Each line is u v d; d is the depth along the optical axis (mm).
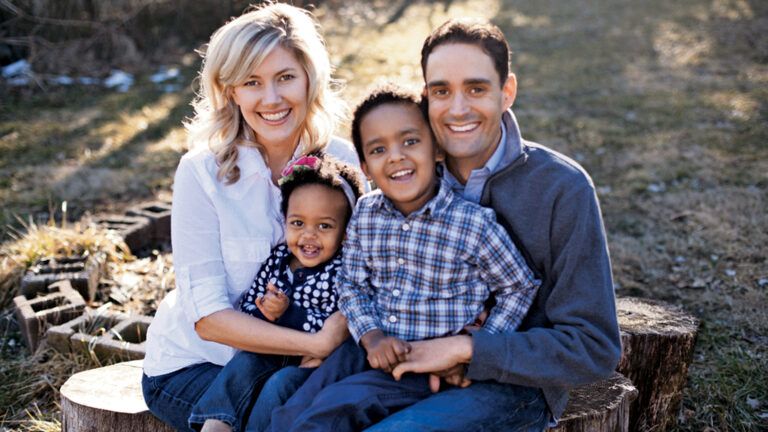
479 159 2492
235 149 2783
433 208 2428
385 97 2471
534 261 2412
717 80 9789
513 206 2410
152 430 2793
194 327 2691
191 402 2709
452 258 2416
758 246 5207
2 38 9750
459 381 2363
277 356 2713
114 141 7758
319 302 2684
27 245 4824
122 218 5477
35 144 7617
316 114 2975
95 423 2816
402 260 2477
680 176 6676
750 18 13312
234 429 2529
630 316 3449
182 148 7527
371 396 2338
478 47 2344
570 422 2633
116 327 3992
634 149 7406
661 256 5176
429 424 2215
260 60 2715
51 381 3779
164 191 6504
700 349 4043
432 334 2438
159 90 9641
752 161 6902
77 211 6020
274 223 2832
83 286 4508
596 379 2340
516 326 2385
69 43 10367
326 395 2350
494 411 2305
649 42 12156
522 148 2432
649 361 3258
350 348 2537
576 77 10266
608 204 6164
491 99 2367
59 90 9438
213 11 11984
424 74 2457
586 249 2324
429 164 2465
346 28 13359
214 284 2697
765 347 4020
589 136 7793
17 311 4246
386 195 2525
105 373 3117
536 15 14766
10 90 9258
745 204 5898
